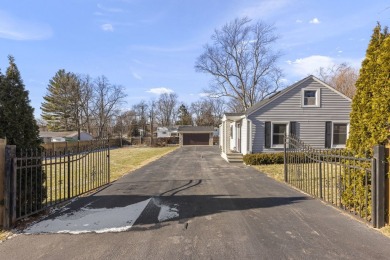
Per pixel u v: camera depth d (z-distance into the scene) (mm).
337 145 18531
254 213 5957
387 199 4891
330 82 36750
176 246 4289
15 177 5254
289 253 3980
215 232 4855
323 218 5535
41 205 6199
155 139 58250
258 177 11258
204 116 76062
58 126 59375
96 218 5797
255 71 41469
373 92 5387
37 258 3949
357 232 4730
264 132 18234
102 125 63000
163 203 7027
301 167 9844
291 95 18328
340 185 6227
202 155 26109
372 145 5391
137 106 78500
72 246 4352
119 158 23641
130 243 4441
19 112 5801
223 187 9117
